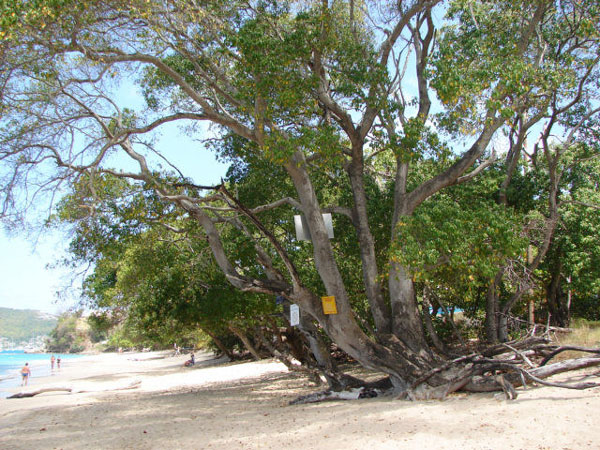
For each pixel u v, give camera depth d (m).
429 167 16.20
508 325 16.84
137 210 12.67
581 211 18.00
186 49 12.71
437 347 14.13
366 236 13.22
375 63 12.61
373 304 12.78
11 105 10.97
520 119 15.35
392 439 7.15
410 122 12.27
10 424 13.36
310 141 11.16
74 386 27.75
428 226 10.55
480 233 10.78
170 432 9.95
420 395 10.38
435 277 13.20
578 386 8.58
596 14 12.98
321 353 14.24
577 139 17.69
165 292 17.91
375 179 17.62
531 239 14.88
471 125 12.21
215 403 14.68
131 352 105.31
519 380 9.77
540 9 12.38
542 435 6.50
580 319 21.53
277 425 9.44
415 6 12.60
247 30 11.70
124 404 16.03
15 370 64.75
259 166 16.56
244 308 17.88
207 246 16.47
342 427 8.36
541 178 17.64
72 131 11.69
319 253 11.98
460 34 15.48
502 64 11.12
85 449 8.90
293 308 12.03
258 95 11.66
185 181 13.84
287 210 17.31
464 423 7.59
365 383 13.05
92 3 10.20
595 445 5.91
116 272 20.98
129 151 12.90
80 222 12.05
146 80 15.78
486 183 15.21
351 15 13.68
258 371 28.39
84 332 133.00
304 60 12.55
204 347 63.03
